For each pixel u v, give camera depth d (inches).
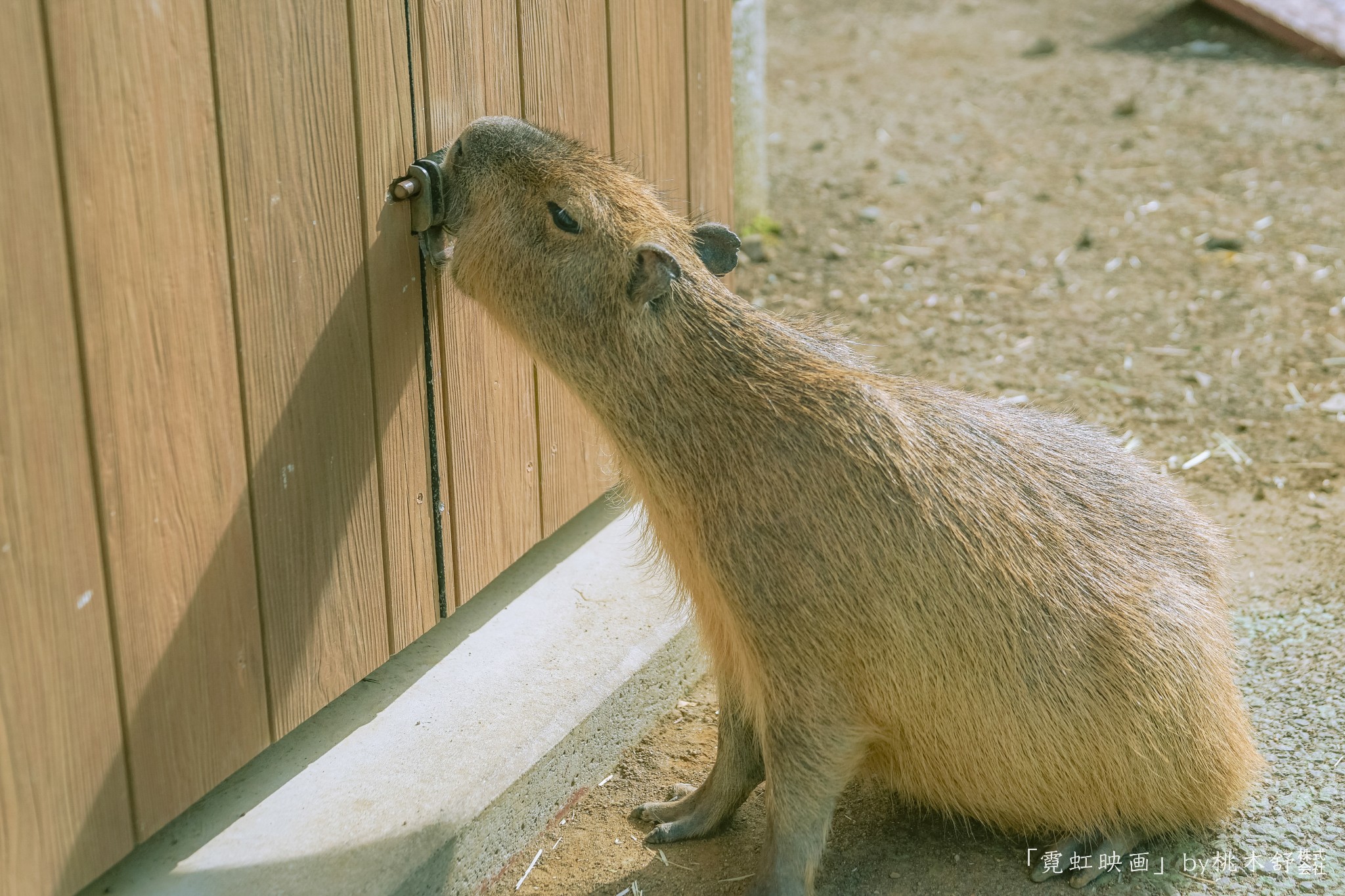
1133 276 238.2
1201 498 171.2
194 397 91.4
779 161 297.6
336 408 104.7
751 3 240.4
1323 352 208.1
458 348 118.4
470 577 125.6
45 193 78.3
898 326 222.2
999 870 110.7
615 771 126.3
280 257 96.7
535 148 107.8
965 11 418.9
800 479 100.4
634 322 103.7
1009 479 107.2
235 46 89.8
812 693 103.0
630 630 132.4
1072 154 297.1
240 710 100.0
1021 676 103.8
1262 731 126.2
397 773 110.7
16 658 81.0
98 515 85.4
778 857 105.3
